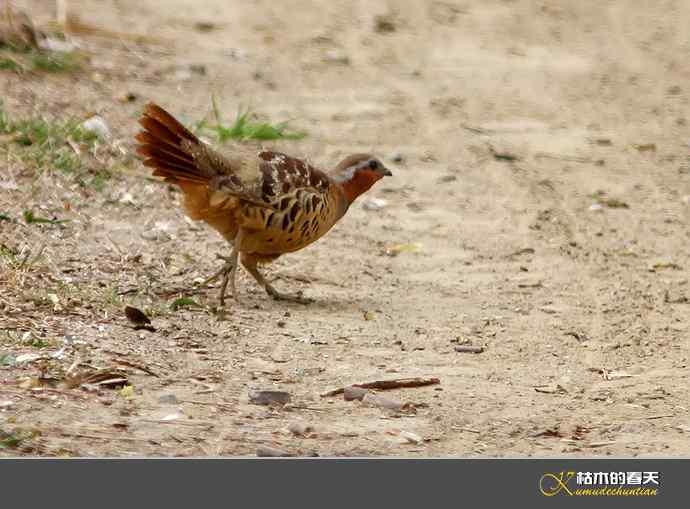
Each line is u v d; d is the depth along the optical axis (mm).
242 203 11008
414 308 11984
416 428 8820
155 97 19266
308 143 18094
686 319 12102
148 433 8242
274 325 11047
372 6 28859
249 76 21828
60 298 10812
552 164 18078
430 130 19484
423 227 14930
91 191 14148
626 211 16031
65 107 17453
